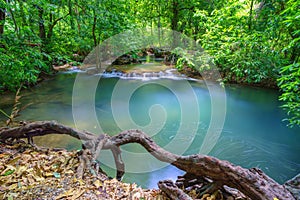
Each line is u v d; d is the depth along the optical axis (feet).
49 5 13.64
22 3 12.81
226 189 5.67
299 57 16.69
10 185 5.32
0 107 16.10
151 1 31.17
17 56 12.28
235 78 21.44
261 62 16.80
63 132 8.29
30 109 16.12
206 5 28.73
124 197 5.36
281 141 13.23
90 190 5.41
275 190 4.54
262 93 20.67
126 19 24.07
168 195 5.24
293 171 10.37
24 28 13.34
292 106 10.96
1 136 8.29
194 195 5.51
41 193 5.08
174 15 31.12
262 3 18.48
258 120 16.01
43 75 25.38
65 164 6.51
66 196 5.02
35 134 8.45
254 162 11.07
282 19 13.85
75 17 19.38
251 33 17.33
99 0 19.71
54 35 23.34
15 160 6.59
